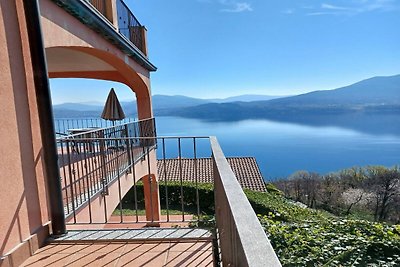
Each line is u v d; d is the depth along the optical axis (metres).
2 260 1.90
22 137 2.19
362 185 18.22
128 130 6.79
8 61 2.07
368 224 4.56
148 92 8.62
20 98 2.19
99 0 4.90
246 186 14.77
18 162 2.13
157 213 8.34
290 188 19.12
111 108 8.18
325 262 3.40
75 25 3.68
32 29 2.28
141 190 11.78
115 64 6.25
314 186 18.56
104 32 4.53
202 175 15.16
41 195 2.42
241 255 0.84
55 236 2.51
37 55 2.31
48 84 2.39
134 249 2.33
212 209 11.30
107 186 4.33
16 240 2.08
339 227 4.50
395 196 16.36
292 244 3.80
